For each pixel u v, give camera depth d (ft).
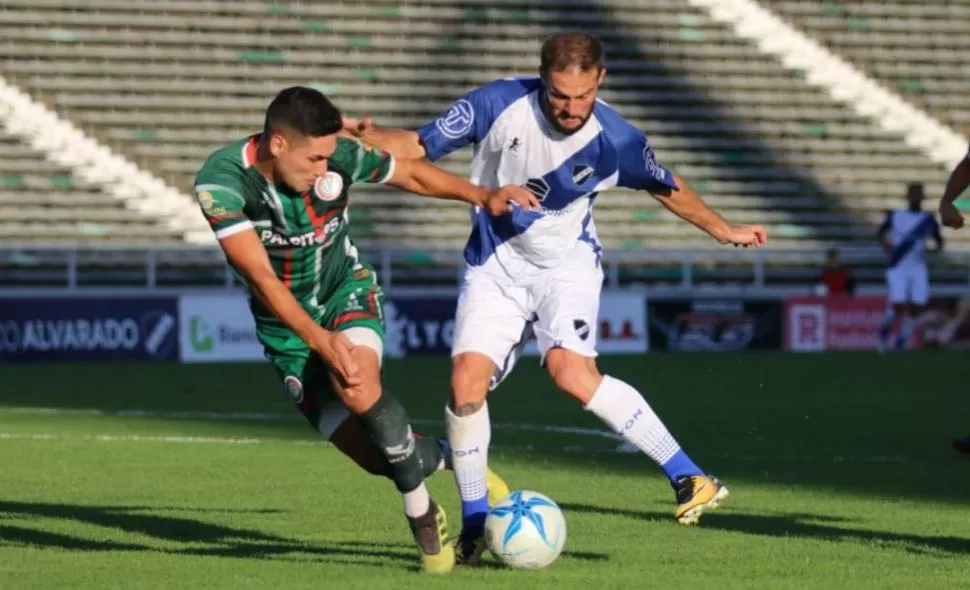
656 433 66.90
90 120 251.80
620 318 235.81
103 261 231.50
